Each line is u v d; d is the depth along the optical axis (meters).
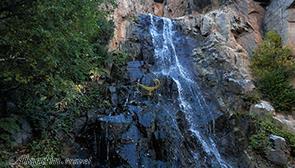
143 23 13.10
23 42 6.04
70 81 7.47
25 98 7.32
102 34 10.91
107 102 9.09
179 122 9.17
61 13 6.11
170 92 10.29
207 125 9.40
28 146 6.95
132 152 7.75
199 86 10.75
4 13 6.07
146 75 10.63
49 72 6.66
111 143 7.79
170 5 16.48
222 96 10.16
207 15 12.84
